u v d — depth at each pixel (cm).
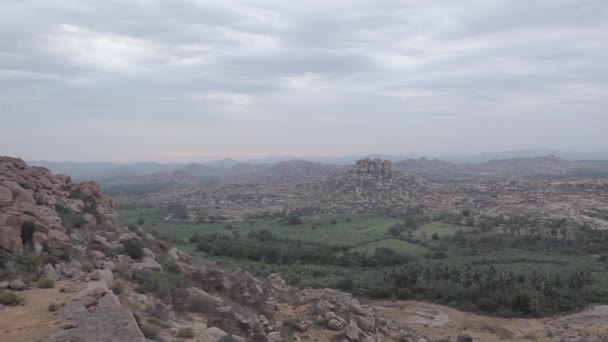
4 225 2789
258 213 18550
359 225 15138
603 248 10662
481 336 5494
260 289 3988
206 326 2533
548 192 19138
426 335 5181
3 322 2002
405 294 7256
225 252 10362
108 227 3850
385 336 4047
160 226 15200
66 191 4019
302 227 15088
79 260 2980
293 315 3641
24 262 2688
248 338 2716
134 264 3203
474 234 12750
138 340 1889
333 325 3491
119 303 2208
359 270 9531
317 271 9012
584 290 7038
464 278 7606
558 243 11225
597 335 5378
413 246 11725
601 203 16338
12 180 3441
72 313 2077
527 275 7769
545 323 6034
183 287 3133
